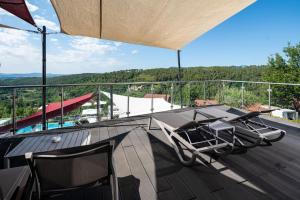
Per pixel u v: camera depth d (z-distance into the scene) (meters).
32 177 1.34
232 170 2.31
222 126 2.79
